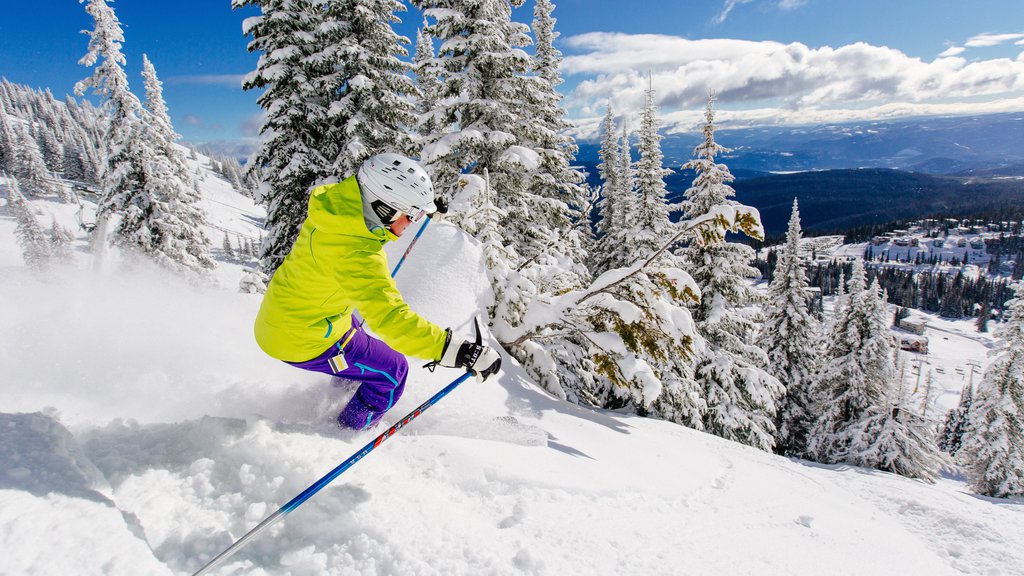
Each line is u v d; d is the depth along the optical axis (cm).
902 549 396
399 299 238
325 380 351
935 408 7900
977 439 2052
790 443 2175
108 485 203
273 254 1295
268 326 255
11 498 170
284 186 1198
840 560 321
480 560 205
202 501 216
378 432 314
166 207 1691
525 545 228
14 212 4003
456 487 272
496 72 1232
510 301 690
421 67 1473
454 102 1226
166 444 244
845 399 2089
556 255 838
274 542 202
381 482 249
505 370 589
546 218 1386
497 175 1260
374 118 1297
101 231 1586
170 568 181
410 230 679
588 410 630
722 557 270
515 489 281
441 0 1228
